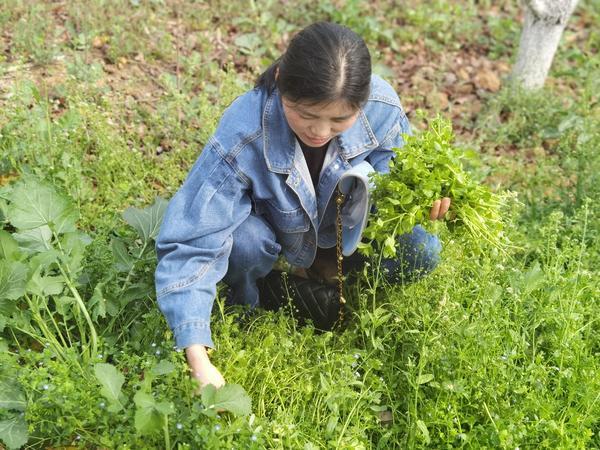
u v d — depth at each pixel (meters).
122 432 2.41
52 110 4.12
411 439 2.58
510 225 3.28
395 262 3.06
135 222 3.19
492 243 2.68
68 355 2.58
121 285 3.04
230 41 5.16
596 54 5.82
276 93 2.67
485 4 6.25
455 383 2.62
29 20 4.66
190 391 2.48
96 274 3.01
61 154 3.65
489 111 4.79
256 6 5.48
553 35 4.96
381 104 2.80
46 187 2.99
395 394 2.80
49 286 2.75
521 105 4.80
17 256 2.79
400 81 5.09
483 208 2.65
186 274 2.60
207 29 5.24
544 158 4.26
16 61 4.43
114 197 3.56
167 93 4.37
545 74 5.11
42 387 2.43
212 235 2.68
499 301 2.96
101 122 3.84
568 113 4.68
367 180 2.66
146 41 4.88
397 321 2.84
